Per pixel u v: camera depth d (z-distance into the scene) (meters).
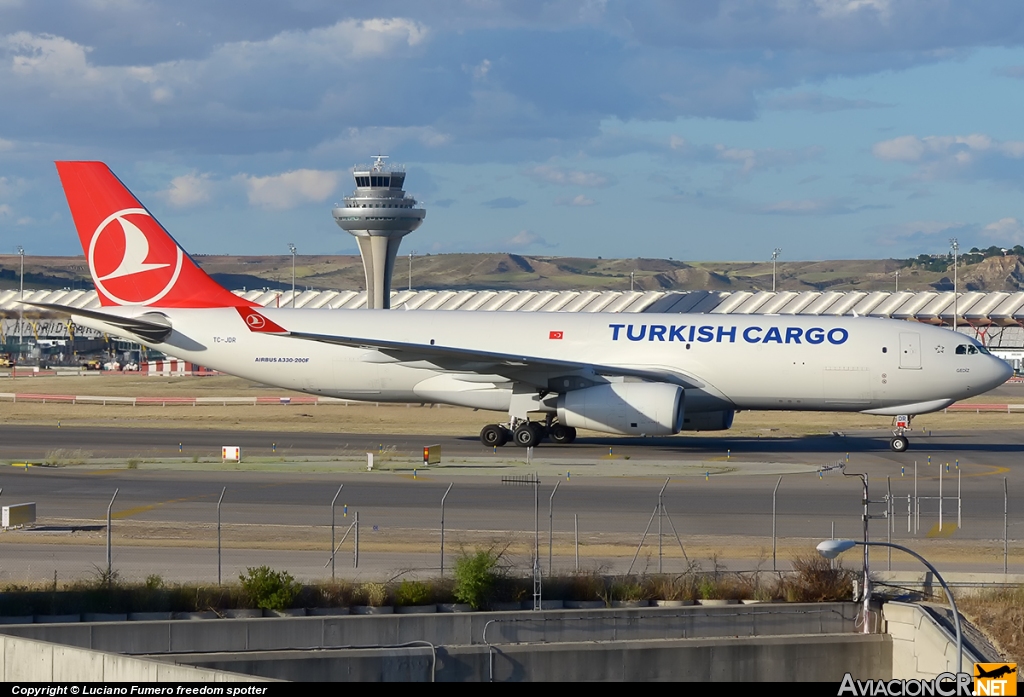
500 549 74.62
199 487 100.88
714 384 131.25
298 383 138.88
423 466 116.00
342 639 60.12
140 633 57.59
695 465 118.56
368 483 103.81
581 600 65.12
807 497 98.62
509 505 92.88
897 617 64.31
